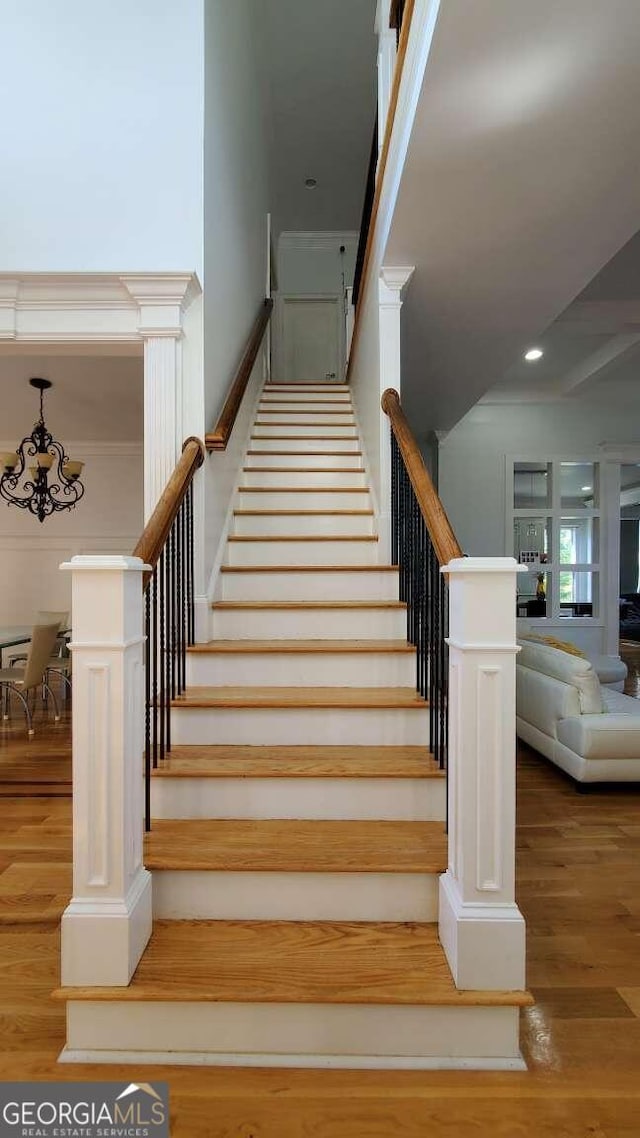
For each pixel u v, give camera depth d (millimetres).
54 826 2465
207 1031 1345
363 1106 1219
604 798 2904
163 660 1973
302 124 5855
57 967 1630
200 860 1550
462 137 1961
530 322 3422
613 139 1969
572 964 1634
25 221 2504
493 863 1355
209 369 2668
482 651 1348
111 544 5934
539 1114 1198
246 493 3469
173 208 2516
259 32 4594
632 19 1543
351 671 2307
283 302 7609
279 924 1549
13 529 5926
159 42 2541
